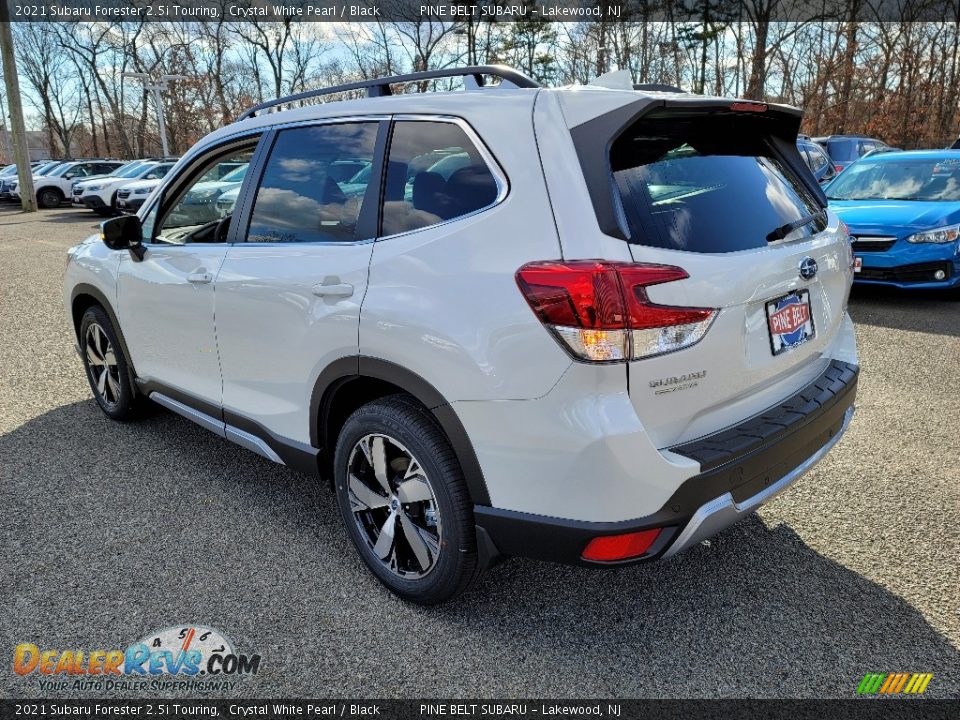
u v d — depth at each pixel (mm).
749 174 2471
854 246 7473
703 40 39406
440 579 2416
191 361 3369
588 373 1920
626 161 2084
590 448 1929
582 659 2312
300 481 3586
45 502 3346
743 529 3082
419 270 2266
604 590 2668
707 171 2316
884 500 3309
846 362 2859
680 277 1989
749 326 2229
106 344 4242
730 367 2164
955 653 2322
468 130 2270
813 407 2428
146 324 3641
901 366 5355
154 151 56969
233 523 3170
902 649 2342
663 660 2305
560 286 1932
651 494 1980
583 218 1979
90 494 3430
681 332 1993
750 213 2350
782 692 2168
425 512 2463
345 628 2467
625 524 1983
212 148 3307
